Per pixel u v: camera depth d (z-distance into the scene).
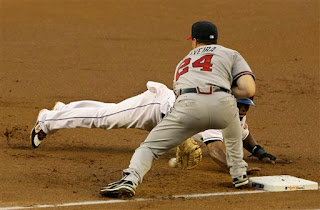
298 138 35.12
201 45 24.66
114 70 53.50
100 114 29.34
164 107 27.98
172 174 27.20
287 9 77.50
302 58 57.19
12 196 23.17
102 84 48.94
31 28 72.06
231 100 23.22
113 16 78.50
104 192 23.05
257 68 53.94
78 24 74.44
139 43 64.56
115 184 22.95
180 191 24.41
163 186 25.12
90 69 53.78
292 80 50.22
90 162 28.91
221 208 22.16
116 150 31.66
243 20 73.25
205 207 22.27
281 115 40.75
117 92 46.81
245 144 30.22
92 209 21.81
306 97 45.59
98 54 59.69
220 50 23.92
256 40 63.66
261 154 29.89
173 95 28.38
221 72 23.34
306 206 22.48
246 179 24.73
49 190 24.09
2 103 42.03
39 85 47.84
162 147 23.36
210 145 27.45
